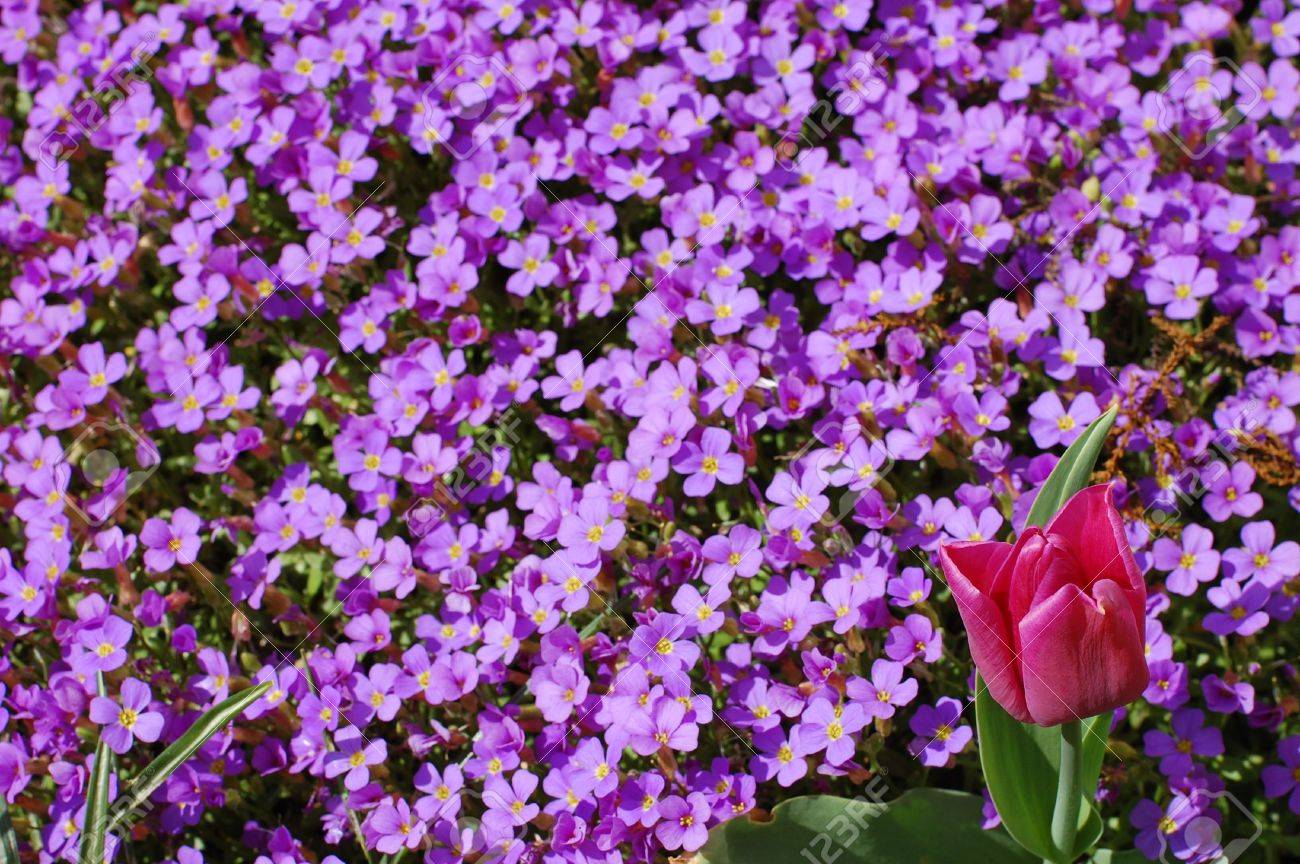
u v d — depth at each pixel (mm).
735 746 1004
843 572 994
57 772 998
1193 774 975
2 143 1128
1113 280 1043
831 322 1039
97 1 1138
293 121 1088
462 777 985
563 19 1085
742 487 1037
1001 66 1075
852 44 1111
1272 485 1017
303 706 999
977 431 1005
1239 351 1029
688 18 1085
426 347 1045
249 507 1062
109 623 1007
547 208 1059
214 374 1058
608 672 994
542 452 1061
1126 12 1081
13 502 1062
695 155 1071
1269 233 1062
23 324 1078
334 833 993
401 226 1083
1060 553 879
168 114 1140
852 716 972
